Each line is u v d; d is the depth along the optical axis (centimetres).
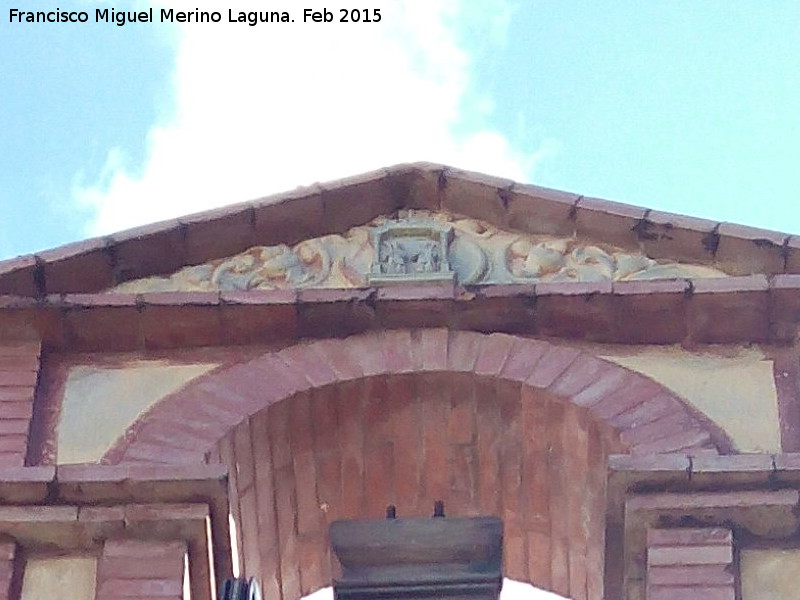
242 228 1296
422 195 1330
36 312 1227
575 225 1294
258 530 1219
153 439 1162
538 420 1209
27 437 1169
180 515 1086
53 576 1090
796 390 1191
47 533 1091
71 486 1089
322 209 1309
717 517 1087
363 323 1239
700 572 1062
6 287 1237
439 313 1237
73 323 1229
